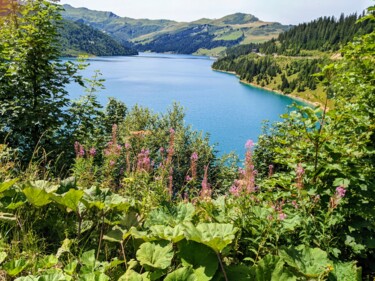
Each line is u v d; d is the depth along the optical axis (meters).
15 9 9.09
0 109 8.45
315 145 4.14
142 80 137.50
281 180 4.45
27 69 8.85
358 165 4.16
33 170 4.62
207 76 183.38
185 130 13.77
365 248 3.74
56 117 8.88
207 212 3.63
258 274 2.79
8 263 2.50
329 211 3.43
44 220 3.46
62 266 2.85
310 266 3.02
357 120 4.81
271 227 3.36
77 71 9.92
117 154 5.58
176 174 9.30
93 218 3.61
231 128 57.53
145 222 3.46
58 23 9.52
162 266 2.70
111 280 2.76
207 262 2.78
